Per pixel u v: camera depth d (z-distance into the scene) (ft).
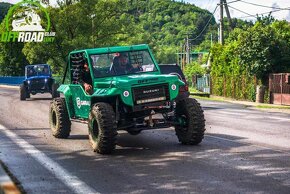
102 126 32.22
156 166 28.02
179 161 29.32
